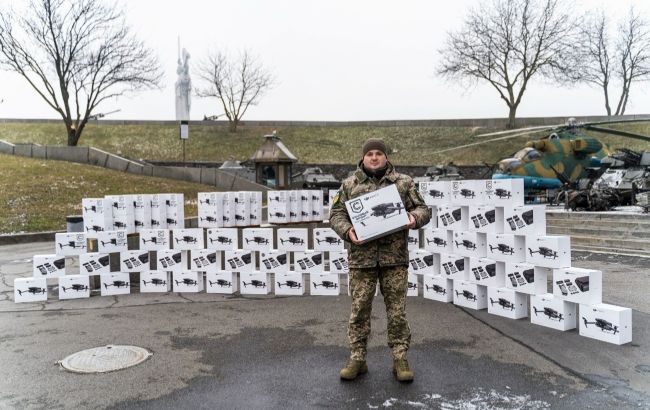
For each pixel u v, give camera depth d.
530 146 20.08
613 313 5.20
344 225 4.20
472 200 6.62
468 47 40.97
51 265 7.52
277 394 4.08
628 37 44.47
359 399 3.96
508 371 4.51
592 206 15.50
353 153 43.00
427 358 4.85
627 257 10.77
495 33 41.03
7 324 6.21
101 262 7.73
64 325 6.14
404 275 4.30
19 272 10.05
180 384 4.31
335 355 4.98
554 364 4.67
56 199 19.25
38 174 22.16
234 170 29.61
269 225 9.09
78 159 26.66
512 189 6.11
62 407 3.91
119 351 5.15
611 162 19.08
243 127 50.97
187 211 18.56
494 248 6.35
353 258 4.30
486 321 6.08
